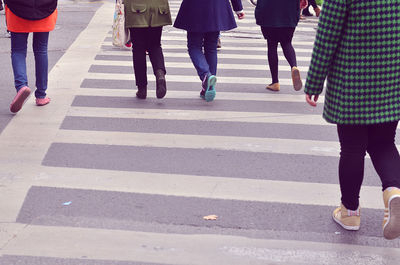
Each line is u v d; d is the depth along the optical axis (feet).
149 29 25.38
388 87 13.08
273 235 14.57
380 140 13.82
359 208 14.87
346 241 14.35
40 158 19.35
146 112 24.77
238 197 16.69
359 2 12.65
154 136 21.75
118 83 29.66
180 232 14.61
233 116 24.48
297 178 18.19
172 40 43.19
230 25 25.94
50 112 24.50
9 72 31.65
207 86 25.55
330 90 13.56
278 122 23.84
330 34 12.87
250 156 19.92
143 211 15.70
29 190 16.90
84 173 18.19
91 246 13.87
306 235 14.61
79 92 27.76
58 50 37.78
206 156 19.81
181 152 20.15
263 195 16.85
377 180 18.04
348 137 13.91
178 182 17.63
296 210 15.96
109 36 43.39
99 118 23.81
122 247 13.84
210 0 25.09
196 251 13.73
